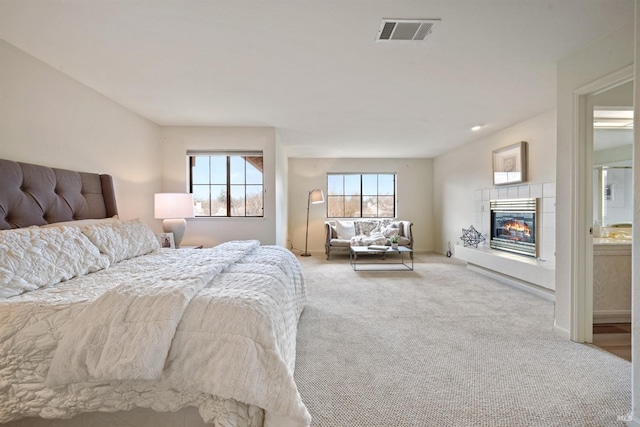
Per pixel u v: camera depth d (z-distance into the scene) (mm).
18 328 1083
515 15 1737
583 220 2160
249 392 981
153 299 1094
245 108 3393
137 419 1125
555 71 2473
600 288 2627
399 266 5113
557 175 2320
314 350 2047
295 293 2301
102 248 1948
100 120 2889
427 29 1876
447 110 3506
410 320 2594
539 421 1374
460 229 5664
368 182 6965
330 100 3154
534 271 3328
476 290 3553
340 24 1822
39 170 2105
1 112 1963
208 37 1960
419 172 6914
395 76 2578
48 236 1618
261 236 4203
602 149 3164
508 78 2621
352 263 5344
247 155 4184
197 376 1016
